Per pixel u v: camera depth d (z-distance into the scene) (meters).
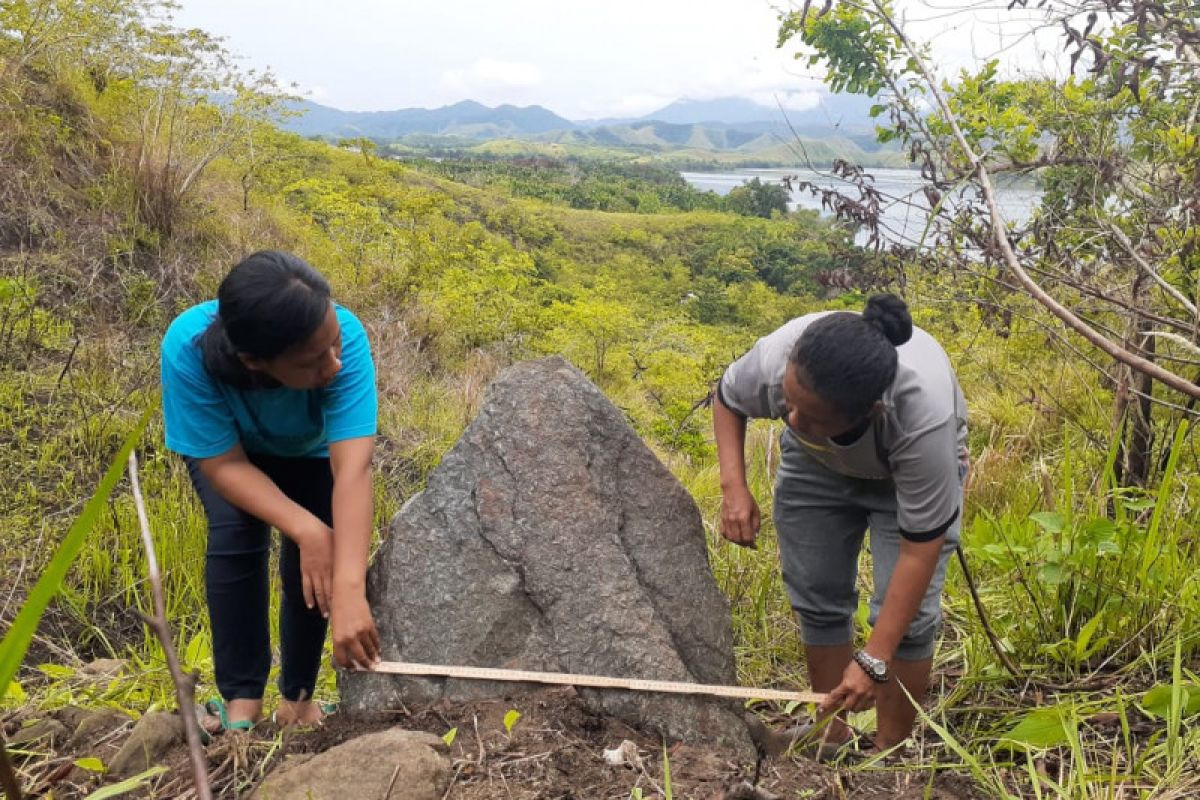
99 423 6.39
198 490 2.78
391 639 2.71
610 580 2.73
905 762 2.88
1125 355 2.29
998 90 4.21
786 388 2.53
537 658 2.68
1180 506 4.03
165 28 10.80
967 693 3.52
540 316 12.62
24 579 4.93
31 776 2.34
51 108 9.82
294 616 2.93
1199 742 2.58
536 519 2.78
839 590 3.29
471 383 9.28
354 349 2.56
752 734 2.84
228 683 2.77
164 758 2.41
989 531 3.68
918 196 3.86
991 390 7.14
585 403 2.95
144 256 8.99
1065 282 3.59
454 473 2.86
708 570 2.97
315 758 2.20
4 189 8.59
